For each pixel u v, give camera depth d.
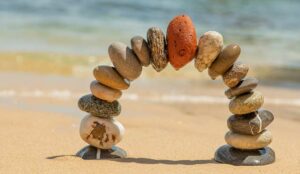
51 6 3.94
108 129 1.09
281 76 2.29
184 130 1.37
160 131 1.34
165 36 1.13
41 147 1.16
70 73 2.13
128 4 4.29
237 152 1.08
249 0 5.00
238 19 4.01
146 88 1.93
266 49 2.95
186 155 1.14
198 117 1.54
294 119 1.56
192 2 4.64
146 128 1.36
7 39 2.76
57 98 1.69
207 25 3.70
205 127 1.42
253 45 3.06
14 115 1.44
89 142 1.09
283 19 4.10
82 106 1.09
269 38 3.30
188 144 1.23
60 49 2.58
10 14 3.53
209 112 1.61
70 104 1.62
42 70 2.14
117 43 1.07
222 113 1.60
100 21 3.51
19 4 3.92
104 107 1.08
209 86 2.02
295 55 2.81
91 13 3.79
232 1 4.89
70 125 1.37
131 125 1.39
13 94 1.71
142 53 1.06
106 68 1.07
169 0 4.67
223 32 3.45
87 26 3.30
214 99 1.80
